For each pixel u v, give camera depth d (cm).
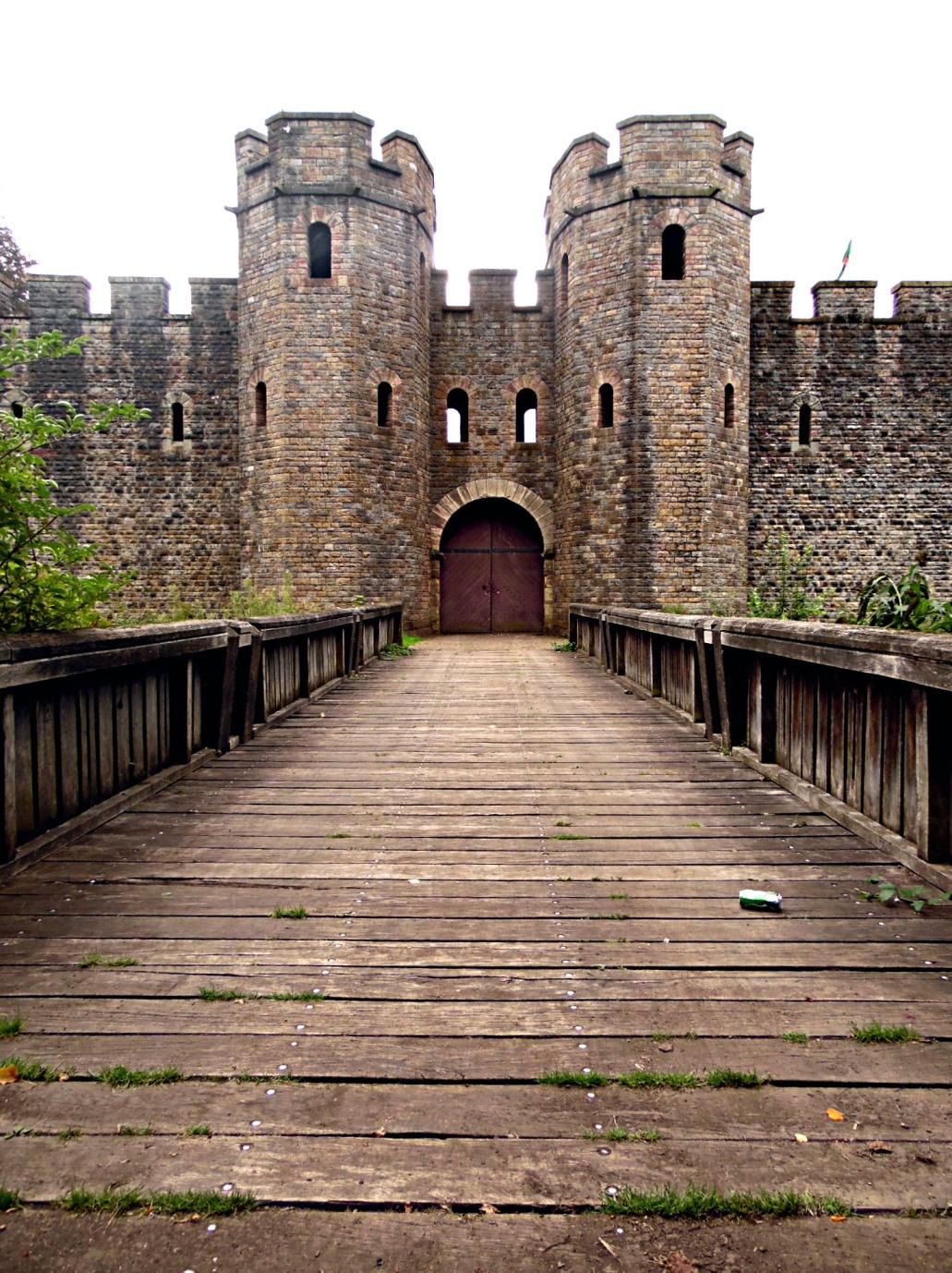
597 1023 227
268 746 607
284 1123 186
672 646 755
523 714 747
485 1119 188
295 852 371
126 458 1808
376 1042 218
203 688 564
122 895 319
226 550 1798
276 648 716
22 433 353
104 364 1797
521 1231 158
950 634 340
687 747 600
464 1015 231
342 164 1550
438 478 1847
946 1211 161
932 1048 214
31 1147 179
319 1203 164
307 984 249
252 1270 149
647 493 1564
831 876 338
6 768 330
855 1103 193
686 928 288
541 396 1838
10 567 380
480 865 354
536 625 1909
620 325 1580
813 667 456
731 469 1617
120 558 1814
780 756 506
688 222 1544
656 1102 194
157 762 496
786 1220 160
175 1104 193
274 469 1591
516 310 1831
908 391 1820
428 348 1809
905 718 356
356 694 879
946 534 1827
